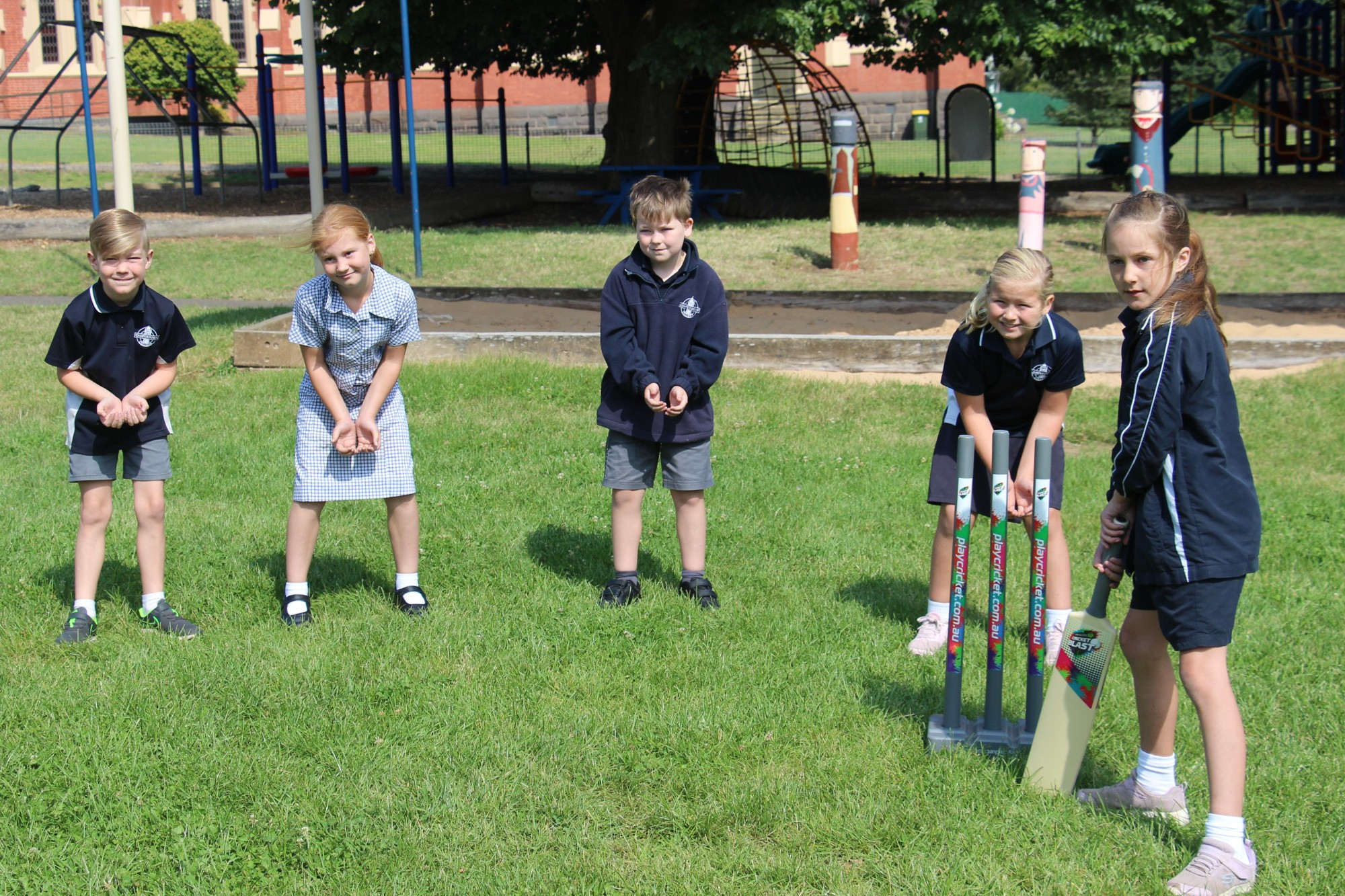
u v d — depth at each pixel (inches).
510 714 152.4
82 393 171.2
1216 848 117.3
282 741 143.8
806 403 326.0
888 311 438.9
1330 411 309.4
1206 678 119.1
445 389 333.1
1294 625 183.0
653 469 193.0
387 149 1294.3
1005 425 167.3
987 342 158.9
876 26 783.7
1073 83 1465.3
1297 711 154.3
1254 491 120.4
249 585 198.2
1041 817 128.0
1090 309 438.9
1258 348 355.3
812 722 150.6
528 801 132.3
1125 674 166.7
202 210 735.1
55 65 1594.5
